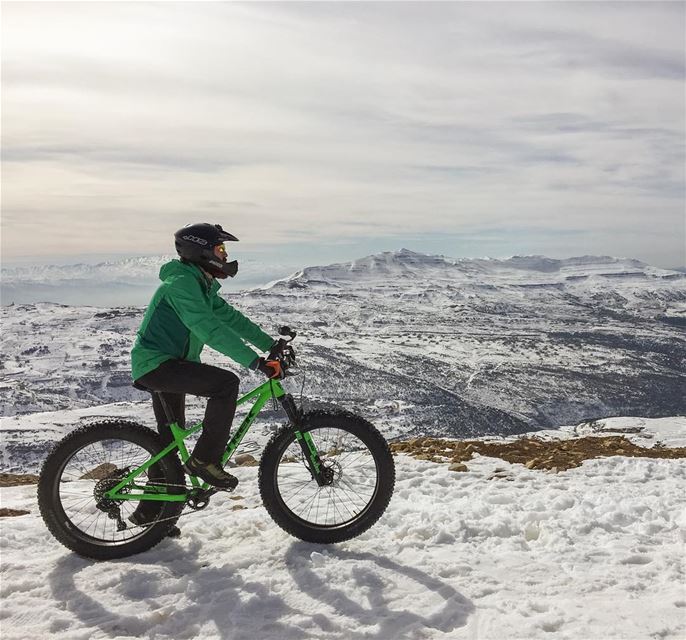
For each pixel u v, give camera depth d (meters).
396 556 5.12
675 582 4.59
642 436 13.77
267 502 5.39
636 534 5.64
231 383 5.18
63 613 4.34
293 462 5.77
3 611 4.34
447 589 4.52
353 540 5.46
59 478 5.23
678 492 6.96
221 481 5.23
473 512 6.16
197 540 5.48
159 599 4.50
